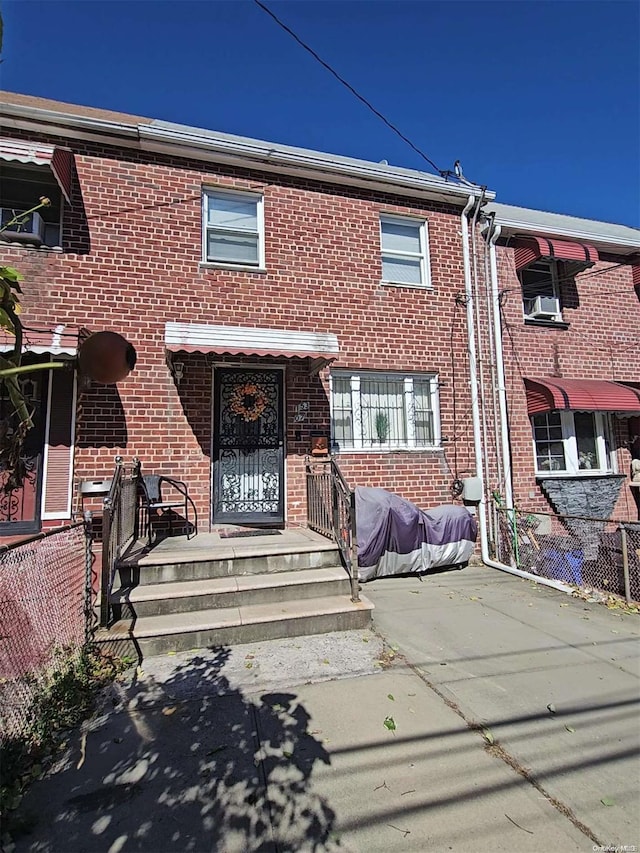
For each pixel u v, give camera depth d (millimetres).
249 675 3801
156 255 6984
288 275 7656
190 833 2242
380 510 6820
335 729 3094
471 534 7609
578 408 8297
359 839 2209
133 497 5988
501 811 2389
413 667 4000
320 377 7676
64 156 6324
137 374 6699
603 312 9812
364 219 8250
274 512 7270
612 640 4664
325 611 4684
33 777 2619
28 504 6109
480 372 8594
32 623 3520
